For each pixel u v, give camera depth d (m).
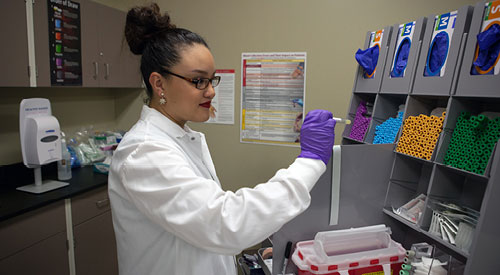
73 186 2.00
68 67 2.10
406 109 1.18
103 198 2.18
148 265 0.90
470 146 0.94
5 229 1.56
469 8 0.97
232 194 0.79
